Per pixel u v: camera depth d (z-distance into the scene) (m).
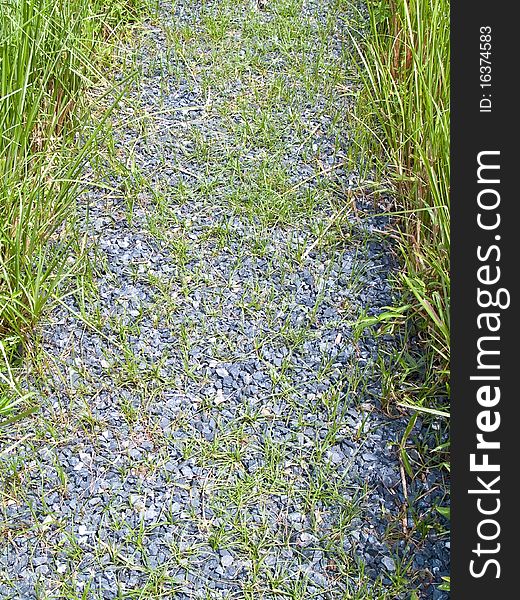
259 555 1.57
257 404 1.84
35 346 1.93
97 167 2.42
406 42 2.52
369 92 2.60
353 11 3.17
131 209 2.30
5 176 2.01
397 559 1.57
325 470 1.72
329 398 1.86
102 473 1.70
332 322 2.04
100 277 2.12
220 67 2.89
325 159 2.54
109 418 1.81
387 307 1.93
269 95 2.77
